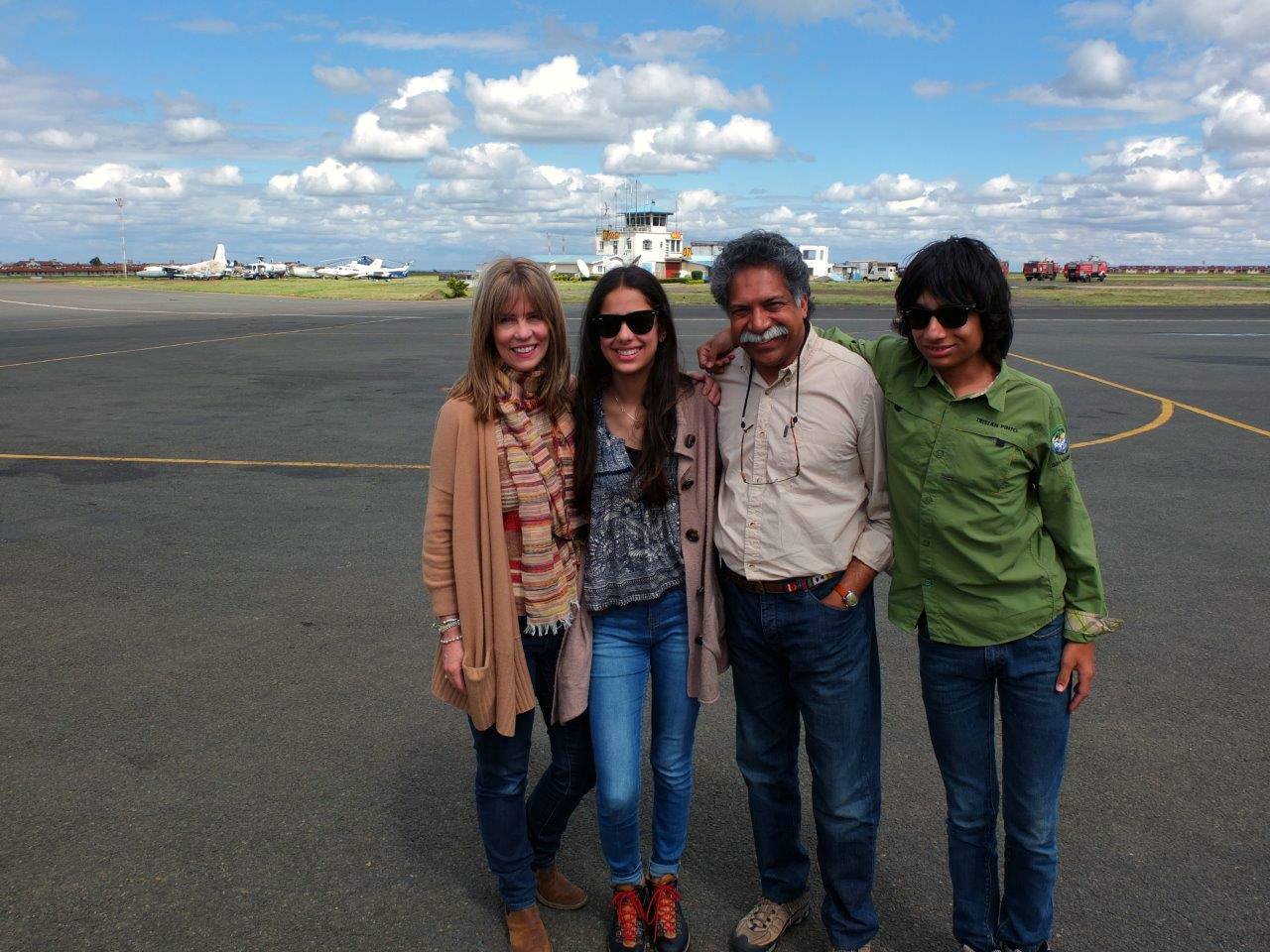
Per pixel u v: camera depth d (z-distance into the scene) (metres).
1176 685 4.12
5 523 6.70
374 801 3.26
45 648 4.52
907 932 2.63
